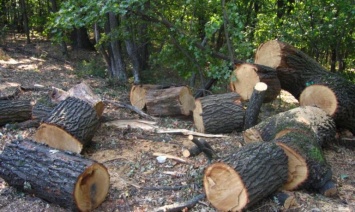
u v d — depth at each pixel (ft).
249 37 31.22
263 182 11.64
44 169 12.05
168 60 26.23
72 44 57.11
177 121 21.45
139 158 16.02
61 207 12.07
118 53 35.14
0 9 63.00
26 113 19.44
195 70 25.55
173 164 15.40
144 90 22.89
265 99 20.11
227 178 11.57
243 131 18.69
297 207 12.24
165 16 25.41
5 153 12.98
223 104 19.25
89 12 20.36
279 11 36.01
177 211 11.98
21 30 65.92
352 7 24.29
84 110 16.30
